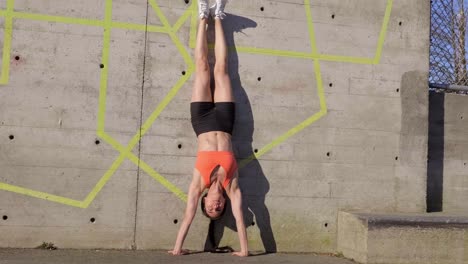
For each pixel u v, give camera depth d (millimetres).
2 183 5504
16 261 4914
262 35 6188
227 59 6031
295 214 6156
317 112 6281
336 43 6383
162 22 5945
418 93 6594
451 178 6918
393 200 6434
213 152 5715
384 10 6551
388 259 5512
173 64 5953
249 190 6051
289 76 6234
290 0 6281
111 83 5793
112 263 4984
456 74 7316
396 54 6559
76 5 5746
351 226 5855
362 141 6383
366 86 6438
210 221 5930
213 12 6012
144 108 5859
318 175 6238
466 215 6219
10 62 5578
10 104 5555
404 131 6516
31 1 5648
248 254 5707
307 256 5934
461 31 7348
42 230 5578
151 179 5836
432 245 5598
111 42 5812
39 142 5602
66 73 5699
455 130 6984
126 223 5762
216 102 5883
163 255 5477
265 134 6133
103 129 5754
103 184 5727
